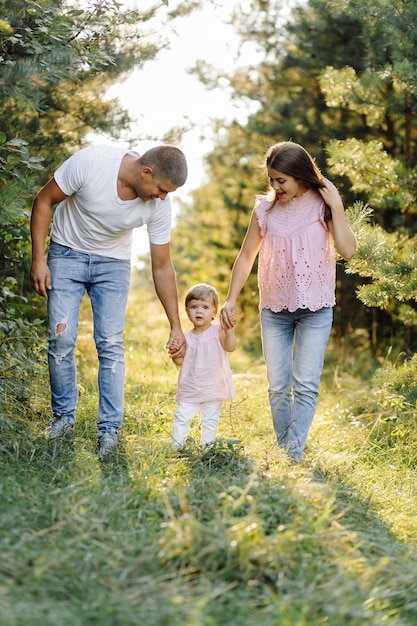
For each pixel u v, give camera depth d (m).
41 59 4.58
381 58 7.84
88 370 7.10
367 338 9.62
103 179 4.24
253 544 2.89
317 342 4.56
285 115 11.04
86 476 3.73
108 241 4.45
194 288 4.73
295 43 11.12
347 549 3.15
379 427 5.71
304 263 4.50
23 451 4.08
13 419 4.69
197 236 13.99
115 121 6.71
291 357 4.75
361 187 6.98
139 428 5.08
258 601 2.66
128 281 4.60
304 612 2.56
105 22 4.87
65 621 2.38
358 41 9.63
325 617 2.59
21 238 5.43
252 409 6.29
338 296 9.98
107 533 3.00
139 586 2.67
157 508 3.30
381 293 6.00
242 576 2.77
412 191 6.95
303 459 4.58
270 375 4.70
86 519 3.11
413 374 5.98
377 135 9.22
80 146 6.68
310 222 4.52
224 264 12.62
